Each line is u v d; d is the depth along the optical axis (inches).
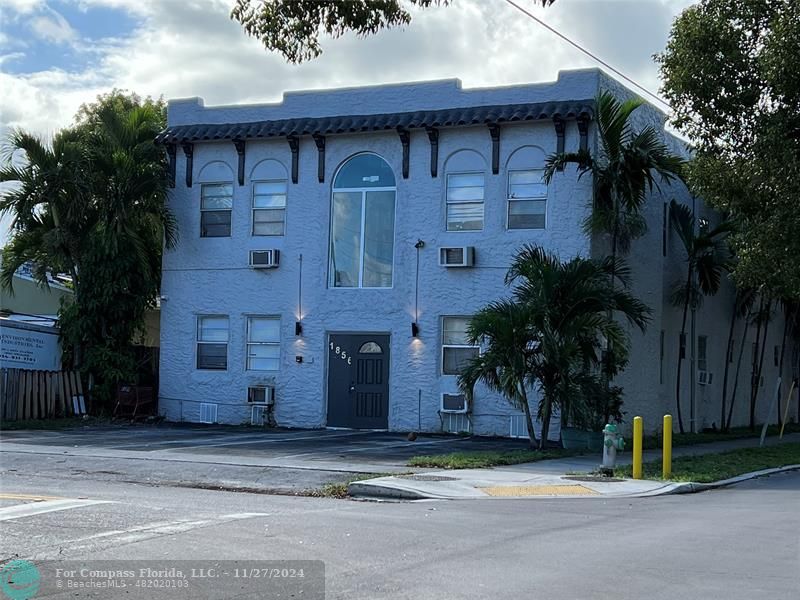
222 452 758.5
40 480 601.0
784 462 813.9
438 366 997.2
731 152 925.2
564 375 780.0
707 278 1124.5
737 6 896.3
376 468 663.1
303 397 1047.0
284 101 1080.2
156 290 1157.7
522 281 943.0
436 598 288.8
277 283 1066.7
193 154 1107.9
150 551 358.3
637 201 888.9
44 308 1363.2
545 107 957.2
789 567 339.3
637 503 534.9
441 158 1007.6
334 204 1053.2
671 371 1140.5
